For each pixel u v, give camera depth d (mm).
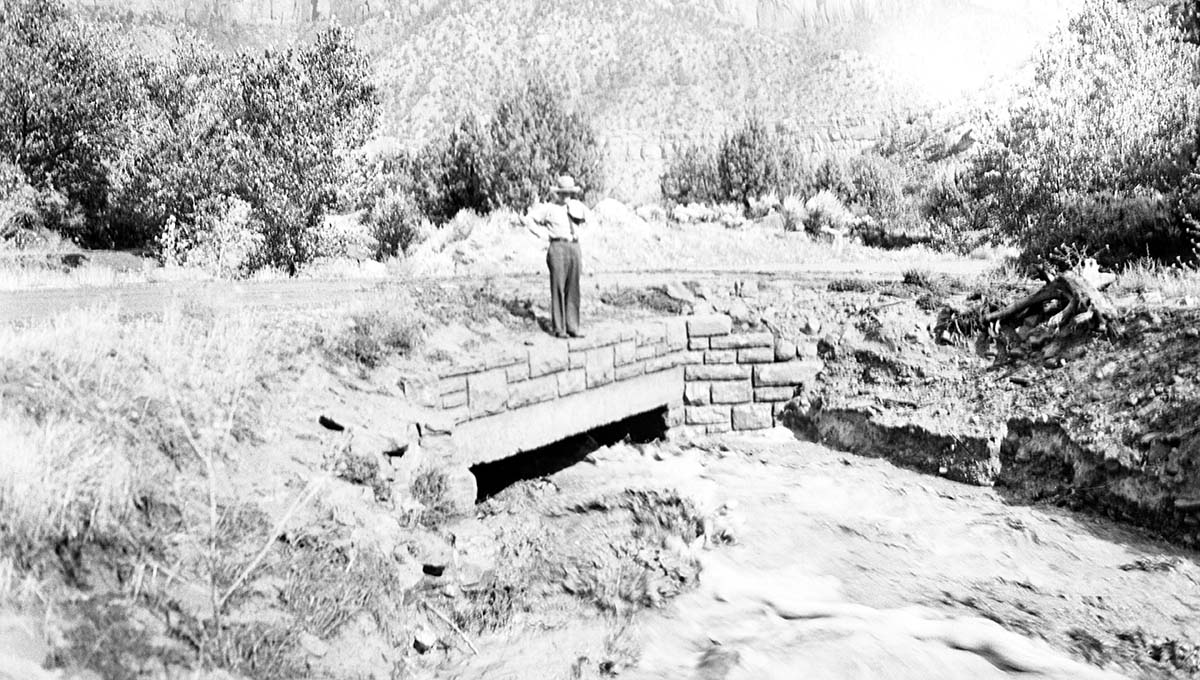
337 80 22047
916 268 15047
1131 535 7930
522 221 20531
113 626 3713
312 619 4711
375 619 5176
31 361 5312
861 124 160625
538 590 6730
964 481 9516
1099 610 6684
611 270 15656
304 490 5375
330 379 7398
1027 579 7246
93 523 4137
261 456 5855
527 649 5789
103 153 23500
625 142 162000
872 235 24219
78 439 4691
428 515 6762
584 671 5551
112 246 22969
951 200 27203
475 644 5754
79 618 3635
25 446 4301
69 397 5137
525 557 7148
